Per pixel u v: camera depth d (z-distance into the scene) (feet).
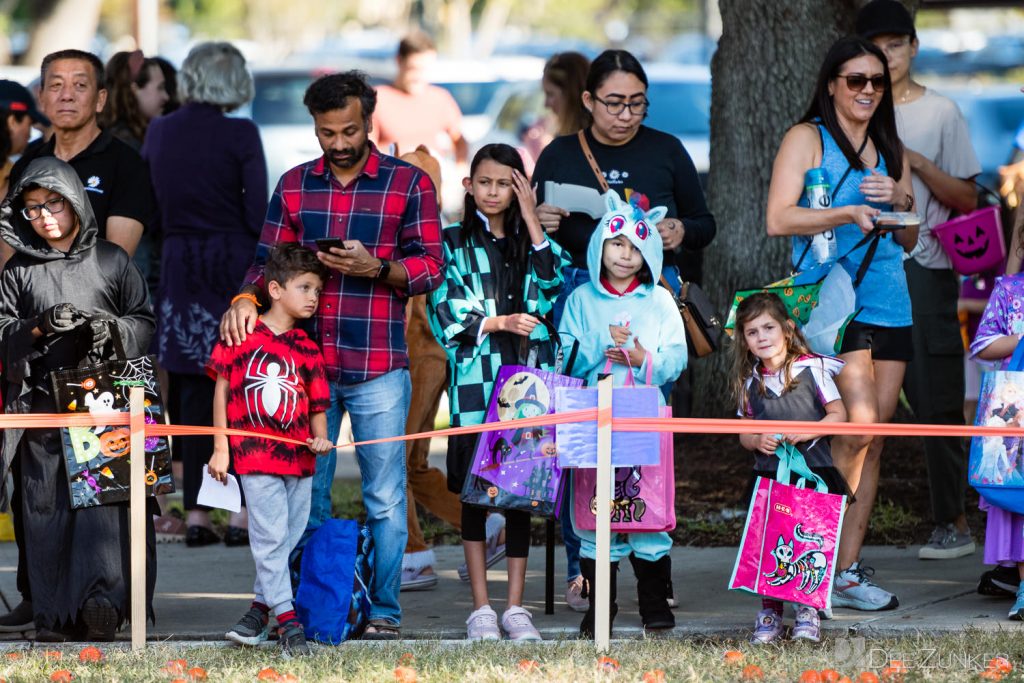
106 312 57.06
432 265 56.54
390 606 58.03
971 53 277.64
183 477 77.82
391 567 57.57
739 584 55.42
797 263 60.85
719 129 89.15
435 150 93.76
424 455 67.77
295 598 56.24
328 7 451.53
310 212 57.11
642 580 57.47
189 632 58.29
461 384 58.03
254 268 57.82
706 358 90.17
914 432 54.19
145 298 58.18
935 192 70.18
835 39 87.51
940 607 60.44
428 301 58.49
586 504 56.95
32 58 307.78
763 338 56.24
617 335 57.06
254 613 55.47
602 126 61.77
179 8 435.12
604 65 61.41
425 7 456.86
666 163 62.64
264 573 54.65
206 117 78.28
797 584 54.44
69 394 55.77
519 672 49.73
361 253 54.54
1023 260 61.87
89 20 310.86
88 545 55.72
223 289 77.71
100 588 55.52
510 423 54.65
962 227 68.59
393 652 53.83
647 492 55.57
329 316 56.59
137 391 54.60
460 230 58.59
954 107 70.69
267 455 54.60
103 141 61.41
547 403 56.18
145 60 88.33
